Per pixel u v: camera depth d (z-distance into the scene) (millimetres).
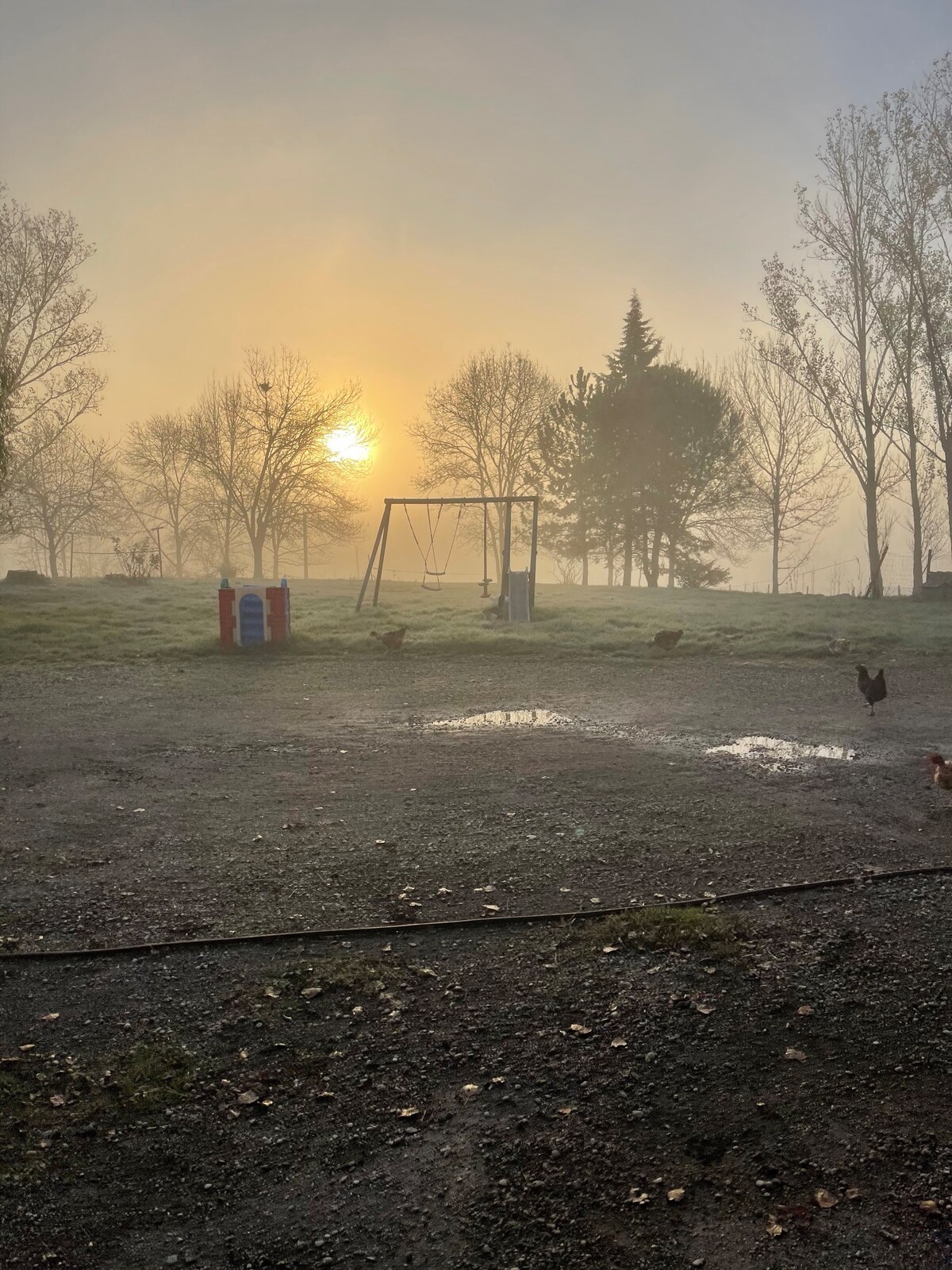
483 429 55531
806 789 8234
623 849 6598
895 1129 3412
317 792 8305
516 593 24031
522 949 5000
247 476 58406
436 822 7316
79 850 6691
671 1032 4121
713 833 6953
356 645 19359
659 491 45531
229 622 18922
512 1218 3035
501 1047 4039
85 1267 2865
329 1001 4469
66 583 37812
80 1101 3691
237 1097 3713
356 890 5887
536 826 7191
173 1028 4234
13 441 38969
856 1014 4234
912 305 33750
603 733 10992
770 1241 2900
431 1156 3346
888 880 5918
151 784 8625
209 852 6656
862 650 18438
